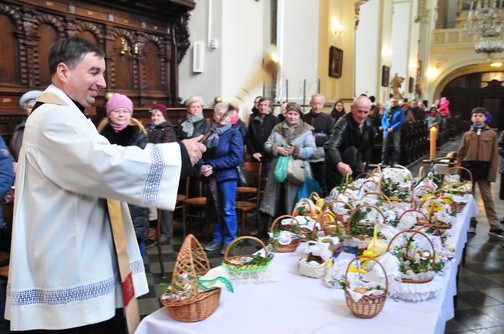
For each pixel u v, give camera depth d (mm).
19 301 1470
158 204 1415
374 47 14500
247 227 5227
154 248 4520
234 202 4301
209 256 4207
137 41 6004
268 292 1724
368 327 1455
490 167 5012
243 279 1809
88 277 1471
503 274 3994
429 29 23891
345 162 3658
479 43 20172
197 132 4684
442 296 1699
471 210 3656
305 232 2293
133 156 1383
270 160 5484
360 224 2203
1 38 4613
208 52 6383
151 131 3957
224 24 6293
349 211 2336
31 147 1457
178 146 1477
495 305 3359
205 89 6457
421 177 3961
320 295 1701
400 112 9898
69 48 1481
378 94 14758
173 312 1504
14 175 2547
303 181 4078
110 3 5562
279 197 4223
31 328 1479
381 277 1660
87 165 1360
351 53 10602
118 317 1726
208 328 1457
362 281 1627
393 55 19766
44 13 4945
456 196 3271
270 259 1855
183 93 6602
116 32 5727
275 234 2227
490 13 18984
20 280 1479
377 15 14383
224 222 4293
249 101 6586
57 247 1438
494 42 19828
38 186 1456
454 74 25281
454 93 26172
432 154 7805
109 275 1540
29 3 4766
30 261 1485
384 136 10047
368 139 3852
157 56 6375
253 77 1809
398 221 2455
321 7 8820
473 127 5121
